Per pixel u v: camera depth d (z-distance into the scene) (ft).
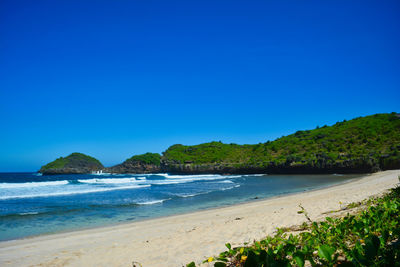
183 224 35.53
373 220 10.80
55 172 359.66
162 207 56.03
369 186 56.65
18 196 78.89
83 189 101.60
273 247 10.45
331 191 59.00
